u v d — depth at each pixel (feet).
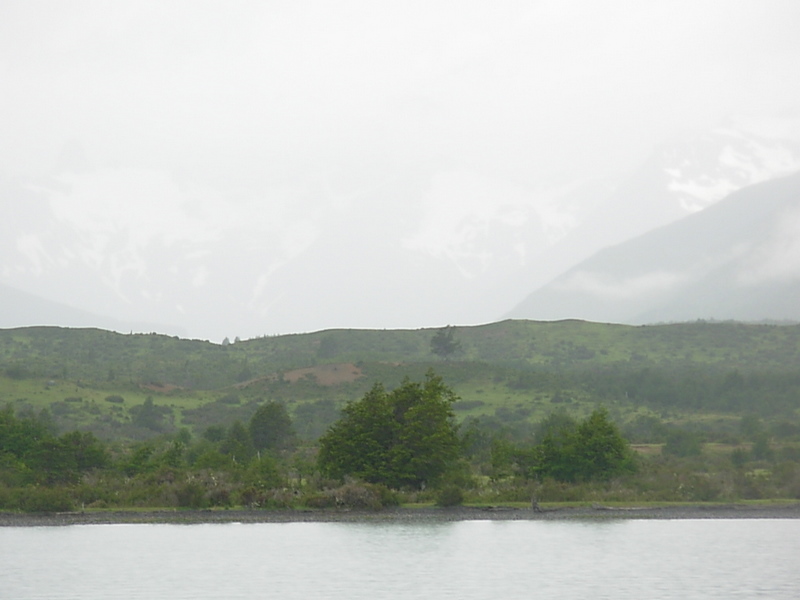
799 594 125.08
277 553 157.79
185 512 216.74
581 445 261.03
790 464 275.80
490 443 347.97
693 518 211.61
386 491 225.35
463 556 154.40
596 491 243.81
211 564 147.02
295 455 323.98
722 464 312.29
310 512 217.36
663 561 148.87
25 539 175.83
